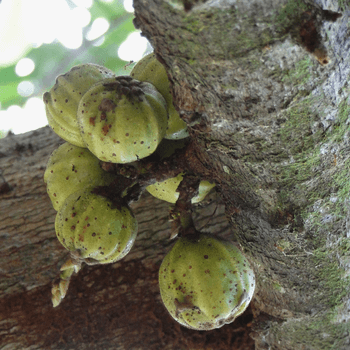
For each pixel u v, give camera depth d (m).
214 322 0.44
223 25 0.38
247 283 0.44
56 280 0.47
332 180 0.42
